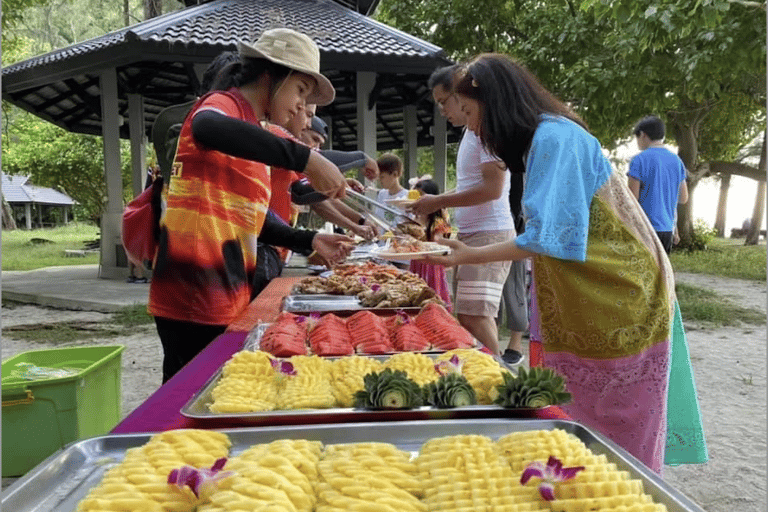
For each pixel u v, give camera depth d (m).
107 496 1.13
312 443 1.39
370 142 10.16
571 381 2.22
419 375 1.88
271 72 2.35
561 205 1.97
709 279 12.38
